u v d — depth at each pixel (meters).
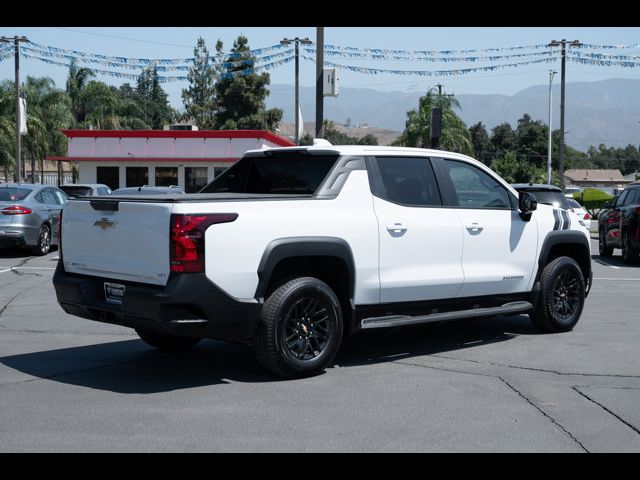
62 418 5.31
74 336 8.35
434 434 5.00
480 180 7.89
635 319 9.57
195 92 69.62
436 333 8.59
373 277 6.81
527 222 8.13
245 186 7.66
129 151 38.47
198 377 6.51
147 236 5.97
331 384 6.27
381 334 8.49
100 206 6.38
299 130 32.38
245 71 30.66
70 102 51.88
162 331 5.89
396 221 6.96
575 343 8.01
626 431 5.08
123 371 6.73
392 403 5.71
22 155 47.38
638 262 17.73
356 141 113.50
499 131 93.56
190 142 38.28
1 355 7.38
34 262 16.30
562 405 5.68
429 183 7.41
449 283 7.35
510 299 8.09
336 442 4.83
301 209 6.41
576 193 51.72
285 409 5.54
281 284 6.30
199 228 5.82
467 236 7.52
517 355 7.41
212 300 5.88
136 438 4.89
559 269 8.44
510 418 5.35
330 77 19.38
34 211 17.23
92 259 6.50
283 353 6.24
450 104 45.66
